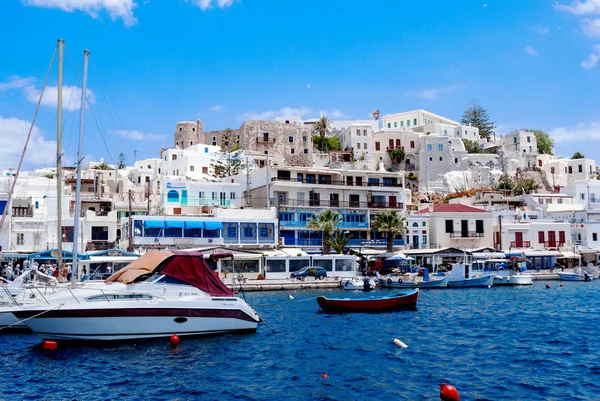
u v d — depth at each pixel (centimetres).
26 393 2134
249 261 6281
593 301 4944
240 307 3181
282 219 7688
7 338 3123
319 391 2153
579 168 14700
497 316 4006
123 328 2900
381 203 8450
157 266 3086
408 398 2059
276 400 2053
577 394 2095
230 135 14350
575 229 9119
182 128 14638
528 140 15562
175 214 7369
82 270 5181
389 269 7050
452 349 2877
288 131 13175
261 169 8312
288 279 6119
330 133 15575
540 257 8275
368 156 13962
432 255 7306
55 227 6762
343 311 4141
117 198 8638
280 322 3712
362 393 2125
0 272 5403
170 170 11838
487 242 8675
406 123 17838
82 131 3703
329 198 8244
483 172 14138
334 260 6631
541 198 11138
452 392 2030
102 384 2256
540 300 5038
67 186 8606
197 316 3053
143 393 2145
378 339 3145
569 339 3106
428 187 13788
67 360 2612
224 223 6988
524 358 2656
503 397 2066
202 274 3169
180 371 2447
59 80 4409
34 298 3269
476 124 18600
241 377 2358
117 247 6825
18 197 6994
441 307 4519
